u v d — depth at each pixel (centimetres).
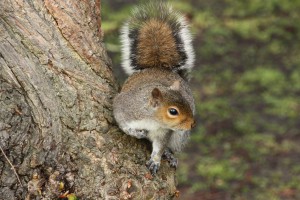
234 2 3362
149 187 812
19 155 738
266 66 2759
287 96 2514
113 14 2933
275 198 1852
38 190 754
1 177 731
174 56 1002
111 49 2403
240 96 2503
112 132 827
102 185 787
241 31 3056
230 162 2052
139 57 999
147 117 860
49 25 802
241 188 1912
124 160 816
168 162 882
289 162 2050
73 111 794
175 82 930
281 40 3006
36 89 760
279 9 3312
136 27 1024
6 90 732
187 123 891
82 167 784
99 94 831
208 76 2647
